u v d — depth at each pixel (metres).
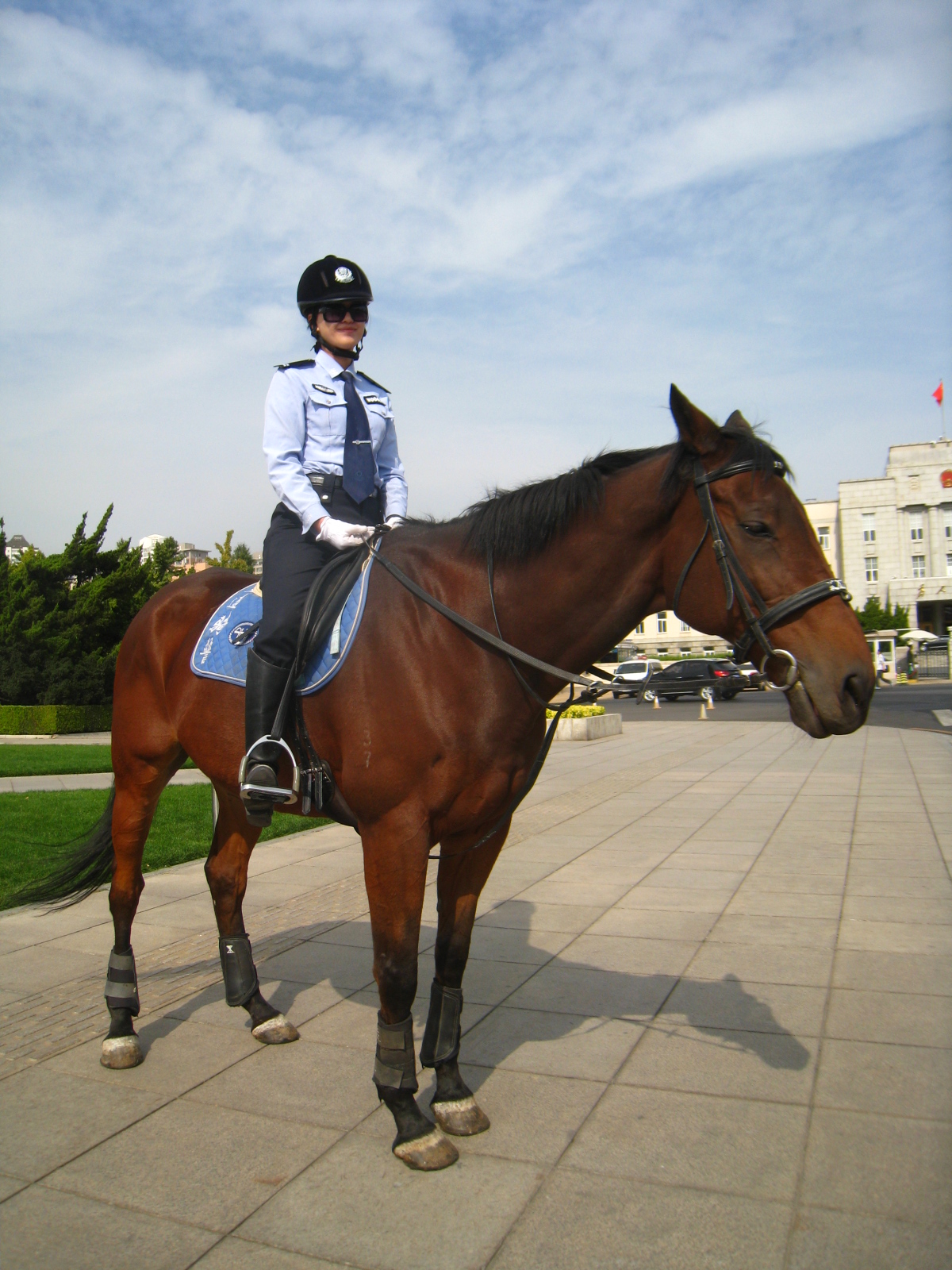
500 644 2.68
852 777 11.26
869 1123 2.82
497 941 4.82
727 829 7.95
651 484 2.60
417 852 2.69
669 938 4.79
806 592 2.30
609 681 2.71
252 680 2.95
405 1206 2.47
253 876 6.48
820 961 4.35
